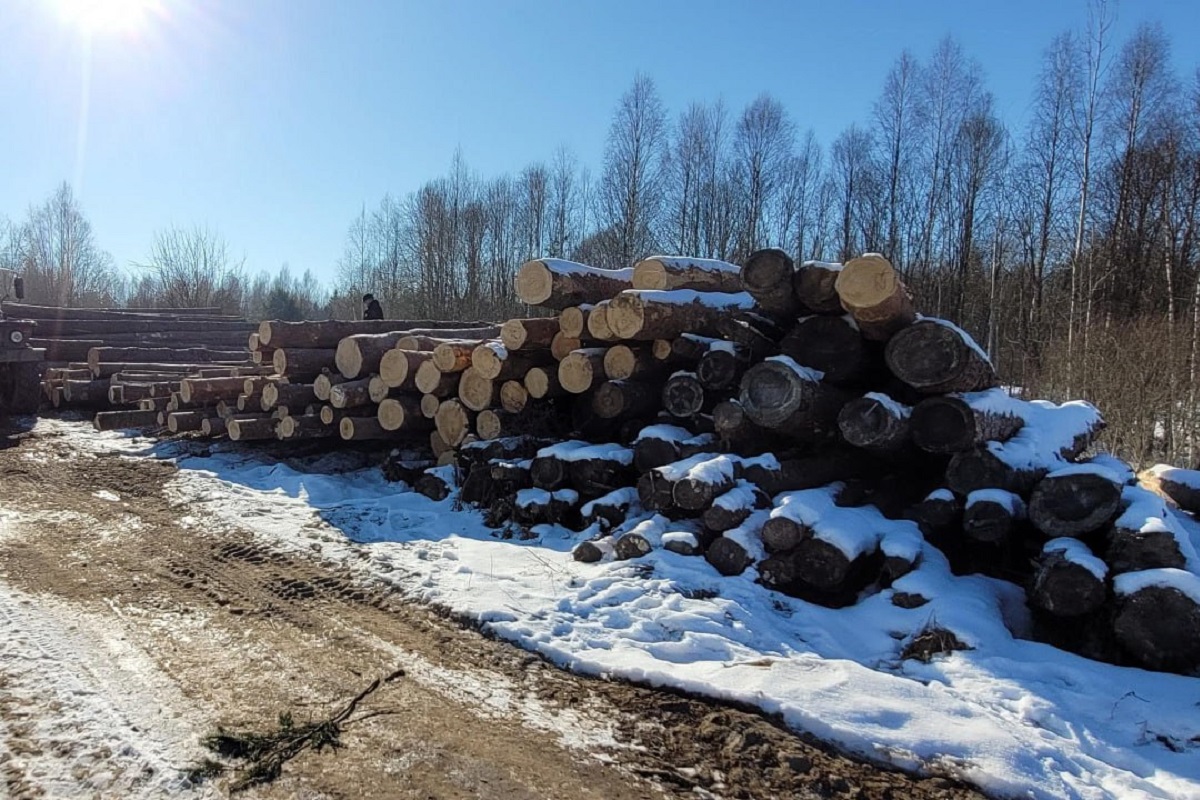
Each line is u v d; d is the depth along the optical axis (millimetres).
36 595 5246
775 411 6250
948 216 30625
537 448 8203
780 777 3281
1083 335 18219
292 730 3523
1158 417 14469
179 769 3172
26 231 46812
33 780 3055
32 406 14055
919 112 31031
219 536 6707
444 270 39625
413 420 9297
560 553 6352
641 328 7301
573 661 4293
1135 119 23844
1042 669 4352
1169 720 3861
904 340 5871
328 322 10555
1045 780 3293
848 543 5359
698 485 6055
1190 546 4918
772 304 6543
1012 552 5738
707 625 4812
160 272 38781
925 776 3330
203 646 4477
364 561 5977
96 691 3848
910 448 6262
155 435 11344
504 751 3412
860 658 4746
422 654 4422
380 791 3076
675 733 3617
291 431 9711
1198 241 23250
